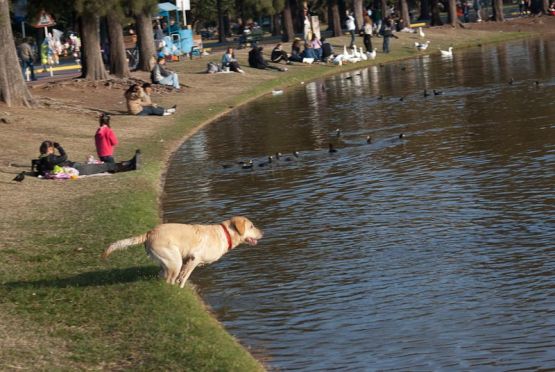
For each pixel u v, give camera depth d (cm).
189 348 1001
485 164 2055
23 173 1945
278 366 1044
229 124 3089
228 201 1883
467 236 1502
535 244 1429
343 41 5944
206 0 8300
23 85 3038
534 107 2889
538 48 5394
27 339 1024
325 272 1366
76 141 2583
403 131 2634
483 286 1262
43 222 1573
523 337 1084
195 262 1205
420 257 1408
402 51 5722
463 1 8356
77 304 1149
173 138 2766
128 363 963
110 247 1180
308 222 1667
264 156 2397
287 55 4994
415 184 1914
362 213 1705
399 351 1068
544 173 1908
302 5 6950
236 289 1314
